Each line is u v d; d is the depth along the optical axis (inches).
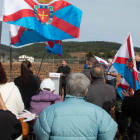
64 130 50.7
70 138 50.4
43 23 118.7
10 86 69.6
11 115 55.0
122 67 115.8
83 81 58.6
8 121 53.2
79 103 55.4
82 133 51.0
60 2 120.4
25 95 110.3
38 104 89.4
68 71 241.4
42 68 1189.7
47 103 89.7
